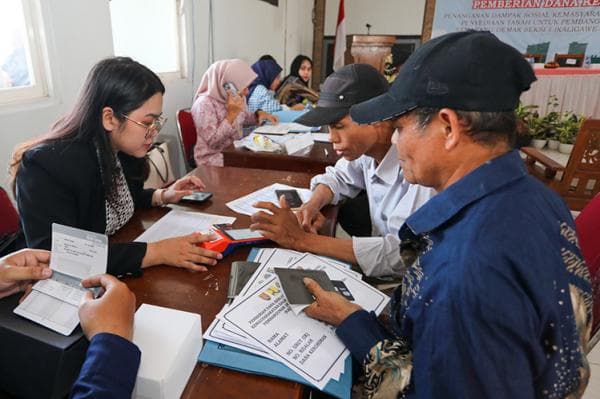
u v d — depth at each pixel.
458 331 0.46
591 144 2.61
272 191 1.42
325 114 1.14
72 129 0.98
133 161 1.21
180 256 0.91
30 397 0.63
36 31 1.74
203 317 0.74
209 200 1.33
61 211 0.93
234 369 0.61
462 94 0.51
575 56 4.81
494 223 0.48
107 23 2.12
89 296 0.62
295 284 0.78
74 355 0.60
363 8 6.33
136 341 0.58
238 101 2.78
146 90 0.97
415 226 0.58
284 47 5.71
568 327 0.49
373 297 0.81
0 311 0.66
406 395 0.59
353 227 1.76
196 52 3.33
